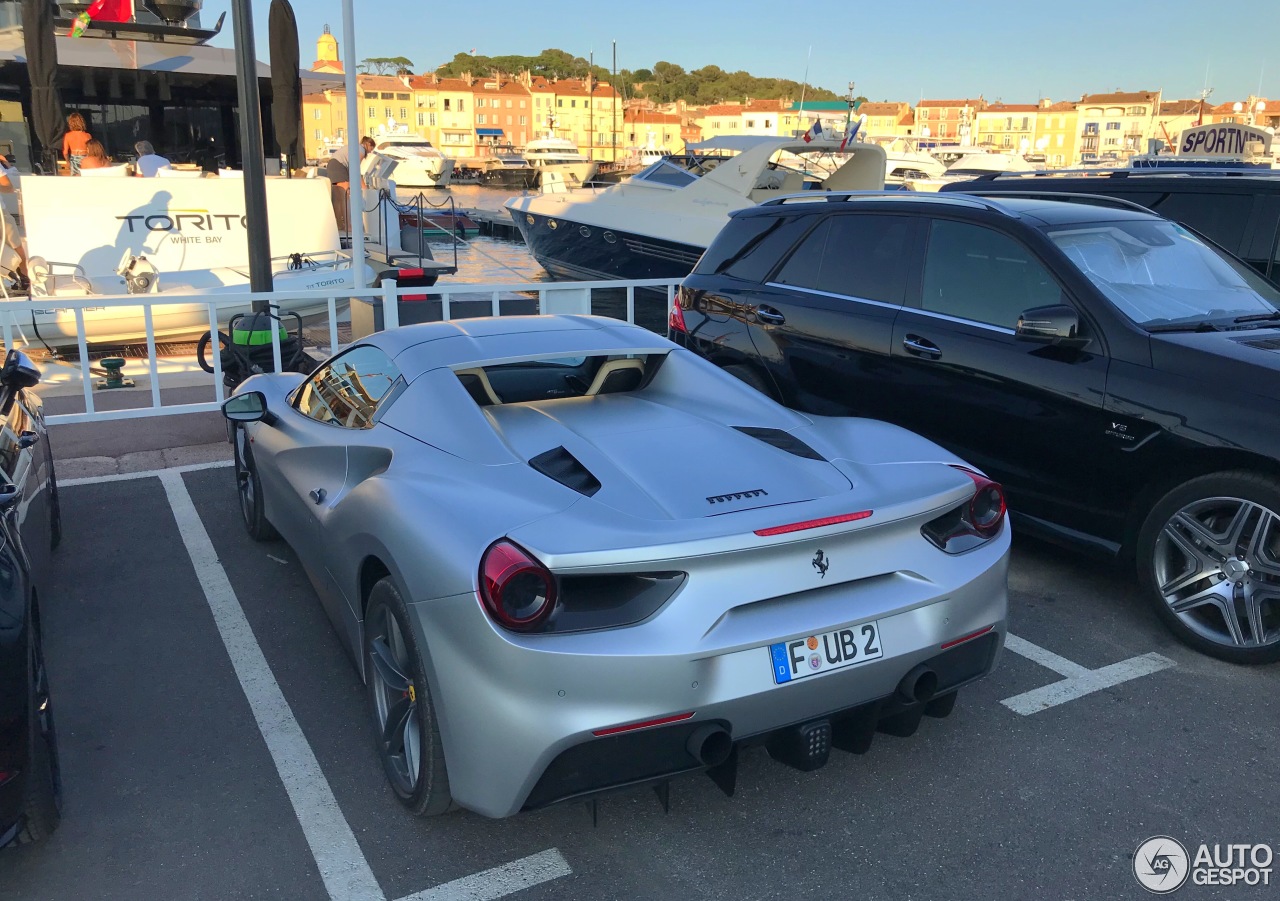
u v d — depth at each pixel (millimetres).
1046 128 133875
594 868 2646
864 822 2850
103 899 2512
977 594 2807
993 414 4375
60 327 9641
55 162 10734
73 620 4117
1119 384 3926
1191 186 6426
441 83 142625
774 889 2568
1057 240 4395
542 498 2586
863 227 5195
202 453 6402
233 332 7215
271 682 3639
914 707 2834
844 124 14703
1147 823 2844
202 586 4469
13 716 2334
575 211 16422
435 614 2447
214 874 2607
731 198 14594
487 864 2656
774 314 5445
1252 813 2891
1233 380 3658
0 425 3428
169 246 10727
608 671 2303
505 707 2334
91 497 5625
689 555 2365
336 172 15078
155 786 2992
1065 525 4250
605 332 3830
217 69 12008
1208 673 3725
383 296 7148
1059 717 3418
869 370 4914
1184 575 3838
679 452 2932
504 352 3469
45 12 10297
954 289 4684
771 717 2488
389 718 2822
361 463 3297
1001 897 2543
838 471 2889
